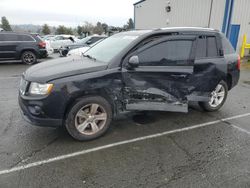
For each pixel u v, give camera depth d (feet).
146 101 12.55
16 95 19.08
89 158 10.16
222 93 16.22
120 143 11.53
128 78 11.82
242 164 9.92
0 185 8.34
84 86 10.87
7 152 10.44
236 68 16.19
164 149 11.07
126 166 9.64
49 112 10.58
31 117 10.73
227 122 14.46
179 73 12.85
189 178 8.94
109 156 10.36
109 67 11.47
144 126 13.57
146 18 72.08
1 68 34.04
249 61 42.37
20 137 11.84
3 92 19.99
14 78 26.27
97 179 8.79
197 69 13.52
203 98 14.42
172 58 12.71
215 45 14.62
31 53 38.70
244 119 14.99
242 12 45.50
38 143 11.31
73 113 11.03
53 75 10.67
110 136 12.26
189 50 13.15
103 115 11.88
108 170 9.35
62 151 10.66
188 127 13.60
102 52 13.53
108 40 15.16
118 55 11.74
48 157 10.16
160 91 12.65
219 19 46.55
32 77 10.85
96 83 11.10
